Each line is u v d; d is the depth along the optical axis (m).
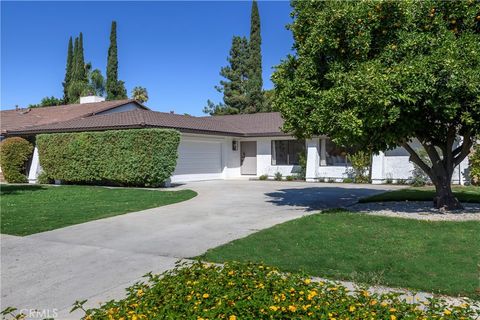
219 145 24.94
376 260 6.38
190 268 4.47
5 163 22.64
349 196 14.95
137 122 19.83
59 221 10.42
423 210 10.94
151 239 8.43
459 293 5.00
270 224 9.52
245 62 40.16
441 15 9.59
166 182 19.06
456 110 9.05
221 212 11.56
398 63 9.34
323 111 9.47
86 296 5.44
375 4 9.31
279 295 3.47
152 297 3.68
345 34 9.61
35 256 7.37
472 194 14.10
